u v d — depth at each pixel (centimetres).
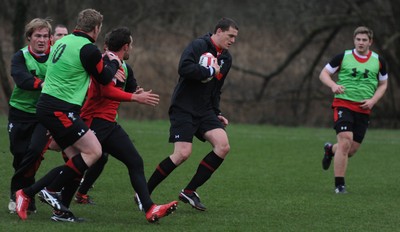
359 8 7806
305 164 4109
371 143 5300
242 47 8606
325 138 5591
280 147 4919
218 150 2556
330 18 8031
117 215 2456
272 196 2984
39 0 7375
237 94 8356
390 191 3222
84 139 2205
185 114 2552
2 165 3588
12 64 2448
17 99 2478
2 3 7506
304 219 2473
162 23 8331
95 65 2167
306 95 8288
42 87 2364
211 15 8462
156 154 4312
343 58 3186
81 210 2544
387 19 7800
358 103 3167
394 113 7781
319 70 8419
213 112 2625
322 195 3052
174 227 2256
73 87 2180
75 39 2186
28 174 2461
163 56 8344
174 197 2903
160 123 6606
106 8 7812
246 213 2564
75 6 7612
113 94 2255
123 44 2362
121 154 2319
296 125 8044
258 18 8556
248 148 4816
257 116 8150
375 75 3175
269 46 8562
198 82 2545
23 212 2277
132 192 2986
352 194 3106
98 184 3177
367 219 2503
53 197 2258
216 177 3522
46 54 2502
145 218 2411
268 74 8438
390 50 7862
